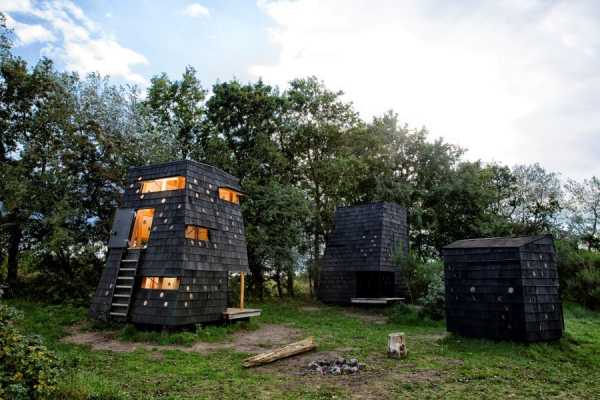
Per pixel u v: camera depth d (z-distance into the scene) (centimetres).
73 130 1789
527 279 1009
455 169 2894
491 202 3105
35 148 1755
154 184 1376
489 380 708
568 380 722
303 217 2286
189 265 1190
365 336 1202
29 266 1844
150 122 2095
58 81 1848
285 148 2603
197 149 2305
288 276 2553
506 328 1009
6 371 453
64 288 1681
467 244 1156
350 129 2734
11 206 1585
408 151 3003
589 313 1639
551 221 3241
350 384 677
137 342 1056
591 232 3077
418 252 2911
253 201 2198
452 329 1130
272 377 720
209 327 1227
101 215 1853
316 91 2653
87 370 720
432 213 2755
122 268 1251
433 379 712
